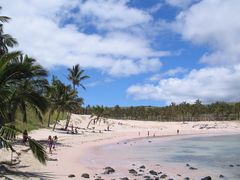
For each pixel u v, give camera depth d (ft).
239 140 327.26
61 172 99.76
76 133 293.43
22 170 94.07
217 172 123.24
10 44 172.14
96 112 422.00
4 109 84.43
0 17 168.45
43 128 266.77
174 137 375.25
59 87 276.41
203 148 233.76
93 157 154.81
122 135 344.90
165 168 130.21
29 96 88.84
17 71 81.76
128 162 144.97
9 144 87.76
